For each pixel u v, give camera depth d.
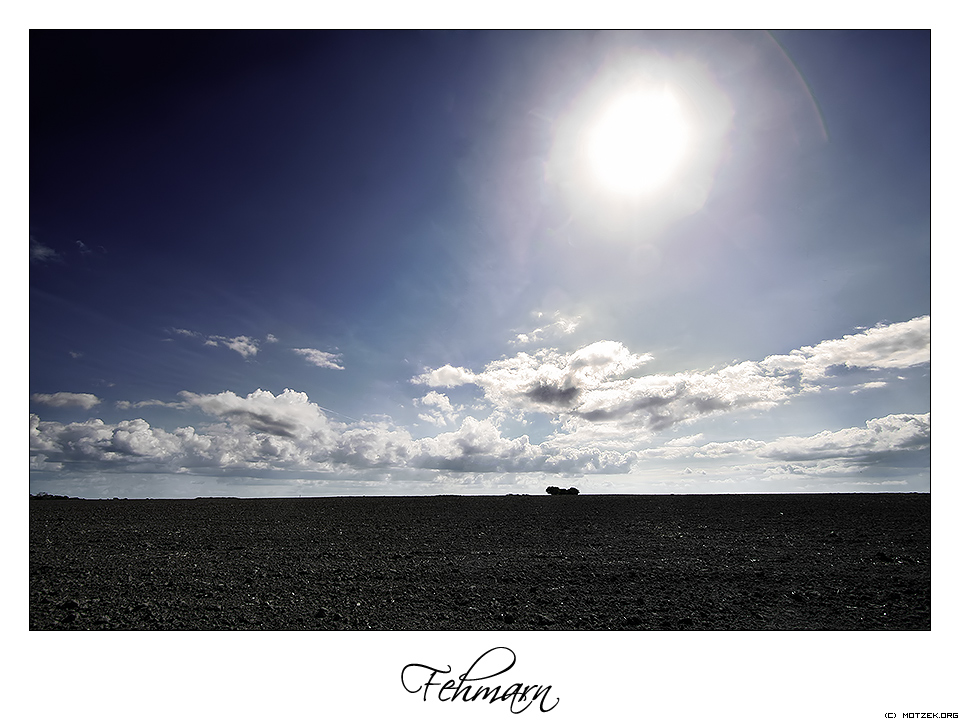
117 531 18.11
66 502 33.62
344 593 9.88
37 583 10.53
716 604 9.20
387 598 9.58
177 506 29.41
